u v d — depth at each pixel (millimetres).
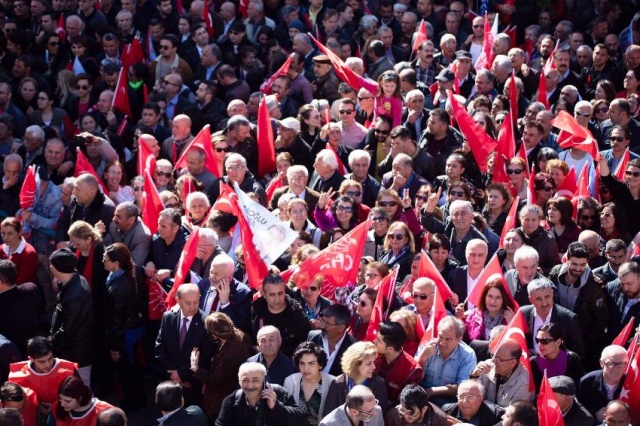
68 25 32438
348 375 16016
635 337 16906
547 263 20094
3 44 31797
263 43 33062
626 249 19766
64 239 21922
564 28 33344
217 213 20469
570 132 23484
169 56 30719
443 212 21734
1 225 20500
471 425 14734
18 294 19078
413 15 33125
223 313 17484
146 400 20328
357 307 18172
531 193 21500
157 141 26547
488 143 23641
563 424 15281
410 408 15258
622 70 30562
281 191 22688
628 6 34688
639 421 16609
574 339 17656
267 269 18594
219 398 17453
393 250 20016
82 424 16266
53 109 28734
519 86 27984
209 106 28391
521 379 16297
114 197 23516
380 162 24859
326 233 20875
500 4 35281
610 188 22875
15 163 23953
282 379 16688
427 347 16969
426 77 30453
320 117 25906
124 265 19047
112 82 29812
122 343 19281
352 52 32562
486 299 17938
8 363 17891
